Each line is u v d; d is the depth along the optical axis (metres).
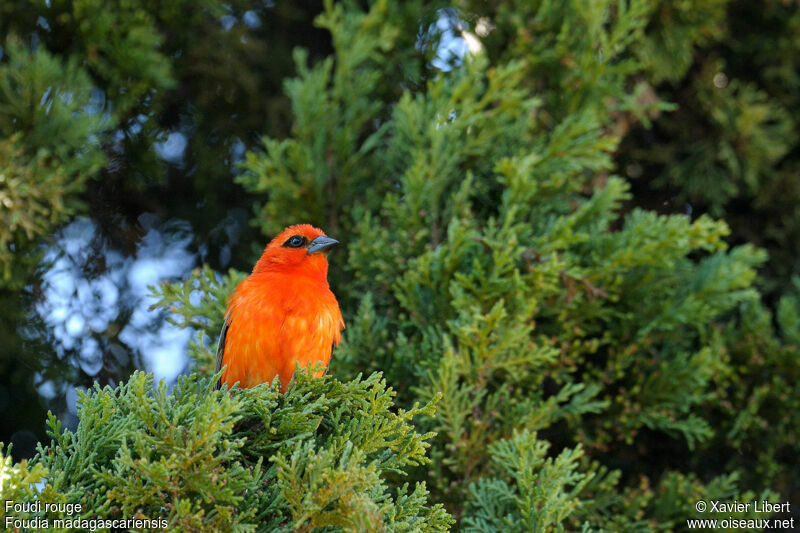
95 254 12.05
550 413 9.10
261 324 8.33
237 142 13.02
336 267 10.58
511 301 9.19
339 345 9.24
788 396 10.99
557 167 10.06
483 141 10.18
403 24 11.88
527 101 10.14
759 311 11.57
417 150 10.13
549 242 9.57
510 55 11.04
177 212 12.82
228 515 5.28
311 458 5.46
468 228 9.60
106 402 5.77
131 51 11.19
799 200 13.41
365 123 12.42
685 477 11.44
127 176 12.19
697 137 13.57
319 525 5.53
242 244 12.91
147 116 11.84
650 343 10.45
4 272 10.44
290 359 8.38
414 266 9.48
